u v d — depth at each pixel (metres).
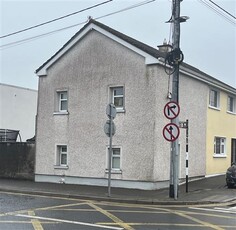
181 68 18.53
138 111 17.39
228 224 9.62
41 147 20.28
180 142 19.09
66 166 19.30
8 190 16.52
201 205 13.16
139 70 17.53
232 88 25.05
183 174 19.30
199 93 21.17
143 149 17.09
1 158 21.97
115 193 15.36
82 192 15.52
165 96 17.61
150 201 13.36
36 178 20.30
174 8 14.29
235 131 26.31
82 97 19.12
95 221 9.59
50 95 20.22
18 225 8.95
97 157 18.41
